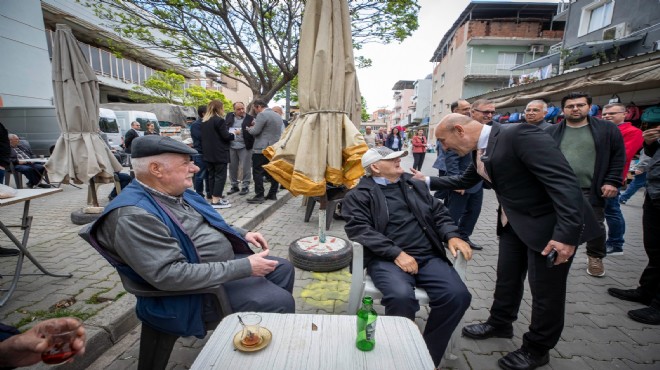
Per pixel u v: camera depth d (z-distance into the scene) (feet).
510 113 46.24
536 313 6.55
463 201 12.53
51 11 51.75
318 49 8.85
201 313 5.55
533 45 74.54
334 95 9.14
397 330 4.63
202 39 29.63
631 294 9.50
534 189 6.26
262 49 32.04
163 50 31.42
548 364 6.88
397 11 27.73
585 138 9.86
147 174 5.74
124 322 7.41
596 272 11.00
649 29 34.78
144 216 5.07
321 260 10.87
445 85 96.32
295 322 4.73
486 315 8.82
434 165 14.90
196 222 6.29
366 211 7.81
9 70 36.06
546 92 34.42
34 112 30.76
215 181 17.54
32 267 9.96
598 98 34.58
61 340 3.50
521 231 6.46
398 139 48.60
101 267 10.00
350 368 3.86
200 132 18.60
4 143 17.74
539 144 5.84
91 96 14.21
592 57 42.88
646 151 10.02
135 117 46.42
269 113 17.75
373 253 7.50
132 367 6.44
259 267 5.72
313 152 9.10
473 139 6.93
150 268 4.89
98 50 65.51
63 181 14.23
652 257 9.00
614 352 7.32
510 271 7.50
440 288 6.54
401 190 8.14
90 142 14.08
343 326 4.67
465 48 78.48
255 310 5.80
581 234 5.95
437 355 6.52
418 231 7.73
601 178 9.73
